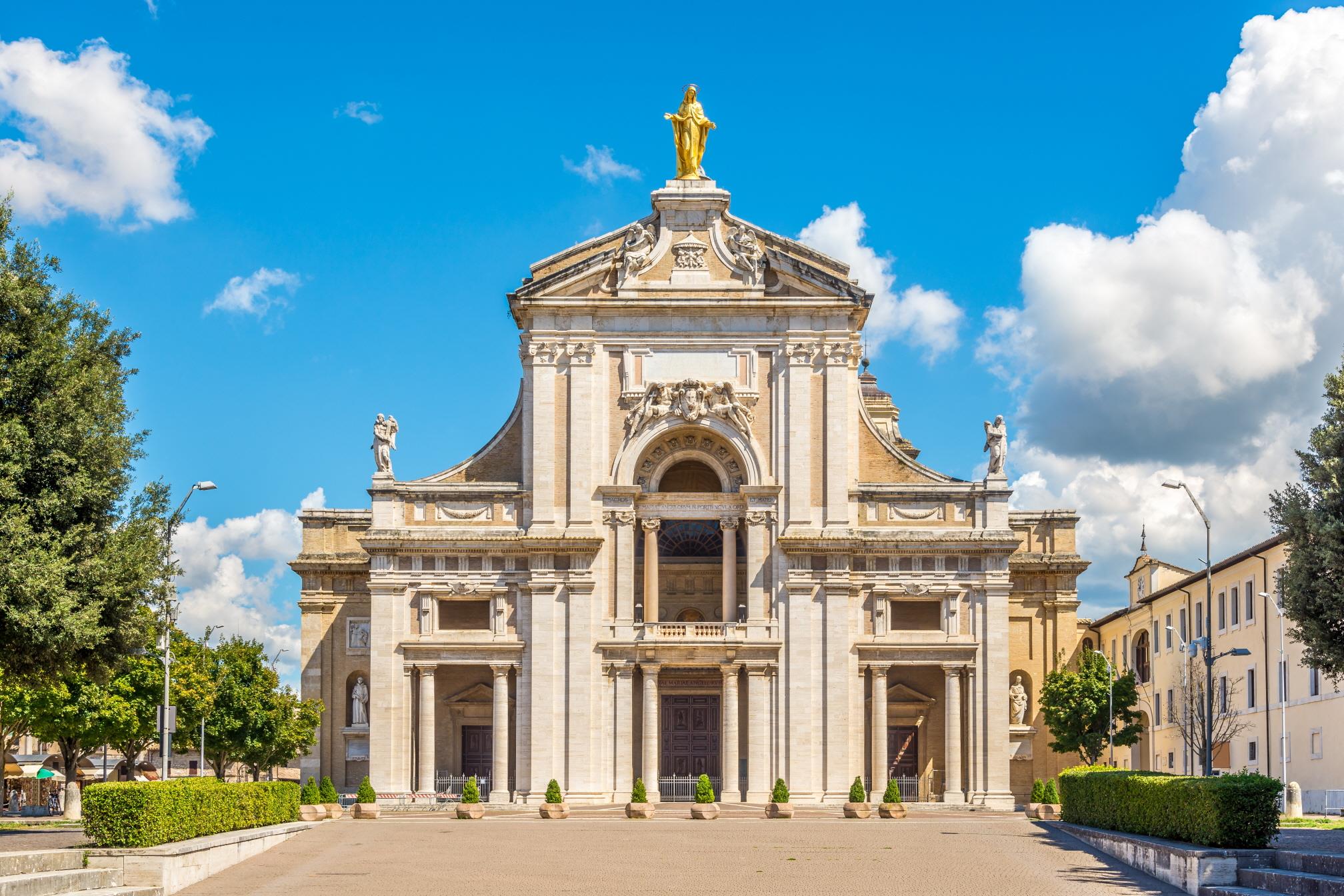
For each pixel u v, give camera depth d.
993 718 91.81
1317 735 83.94
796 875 47.38
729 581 93.00
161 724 65.31
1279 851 42.72
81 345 56.97
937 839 57.97
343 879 46.50
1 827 63.94
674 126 97.81
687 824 67.56
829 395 93.75
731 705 91.56
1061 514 101.56
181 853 44.00
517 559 93.00
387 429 94.25
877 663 92.38
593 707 91.44
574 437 93.38
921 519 93.81
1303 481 53.75
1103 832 53.28
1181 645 105.38
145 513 58.06
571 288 94.62
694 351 94.50
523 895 43.31
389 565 92.94
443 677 96.25
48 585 52.88
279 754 112.44
